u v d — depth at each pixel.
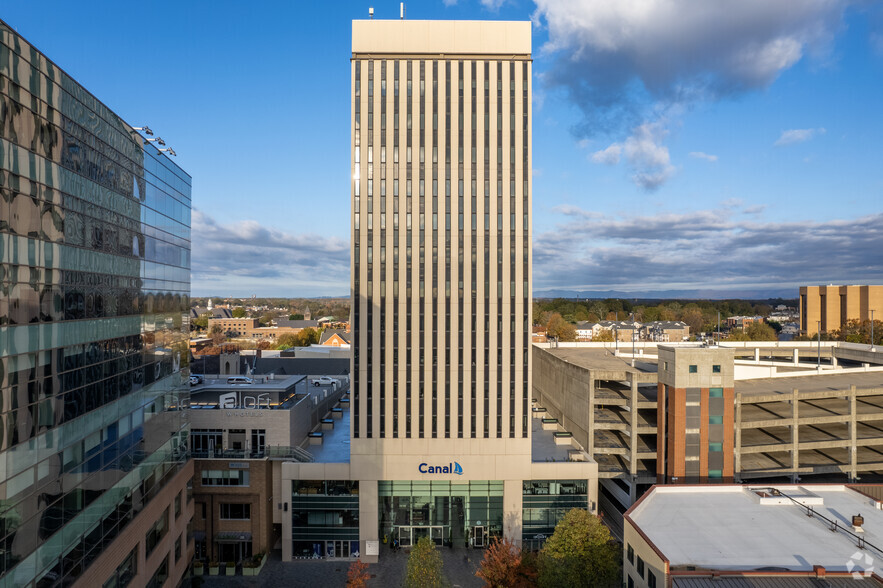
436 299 55.84
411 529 56.44
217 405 56.56
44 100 29.98
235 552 55.12
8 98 26.70
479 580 49.72
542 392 88.50
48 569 29.62
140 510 42.44
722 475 56.62
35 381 28.75
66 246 32.16
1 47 26.12
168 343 49.38
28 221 28.38
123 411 39.69
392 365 55.72
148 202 45.09
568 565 40.69
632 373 60.44
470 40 56.22
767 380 73.31
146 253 44.59
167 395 48.88
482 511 56.31
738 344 93.94
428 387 55.75
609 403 63.69
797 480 60.91
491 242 56.12
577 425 67.94
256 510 54.81
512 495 55.97
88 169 35.03
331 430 70.00
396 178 55.94
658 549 32.19
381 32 55.97
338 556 55.56
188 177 55.28
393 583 50.19
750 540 34.97
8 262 26.56
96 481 35.34
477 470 55.88
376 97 55.97
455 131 56.09
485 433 55.91
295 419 58.53
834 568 31.25
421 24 56.06
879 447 69.12
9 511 26.28
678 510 40.00
